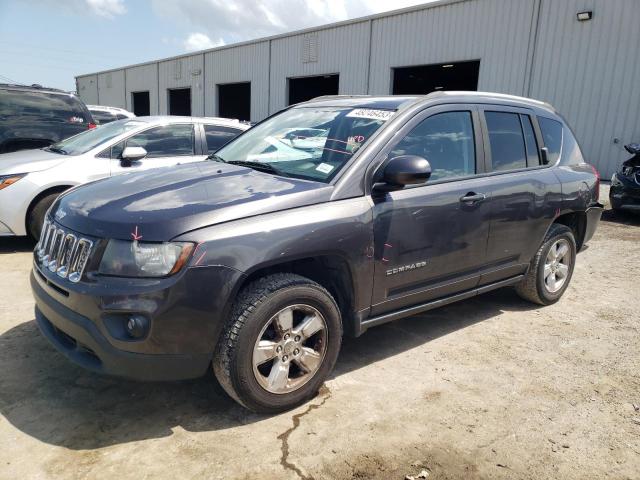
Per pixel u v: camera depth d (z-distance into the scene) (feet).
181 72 101.04
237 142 13.99
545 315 15.17
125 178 11.30
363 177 10.49
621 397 10.71
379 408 10.00
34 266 10.46
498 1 52.13
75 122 26.86
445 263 12.00
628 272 19.92
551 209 14.62
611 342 13.39
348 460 8.46
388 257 10.75
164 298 8.23
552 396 10.68
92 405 9.75
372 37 64.34
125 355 8.38
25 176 18.74
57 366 11.07
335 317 10.09
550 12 48.67
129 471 8.01
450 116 12.49
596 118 46.85
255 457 8.43
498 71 52.90
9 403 9.70
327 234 9.63
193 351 8.61
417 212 11.14
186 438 8.86
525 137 14.48
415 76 70.08
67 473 7.92
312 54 72.49
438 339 13.30
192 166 12.28
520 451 8.89
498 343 13.15
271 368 9.50
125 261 8.43
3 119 24.75
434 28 57.77
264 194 9.61
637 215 32.68
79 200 10.12
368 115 11.89
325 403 10.11
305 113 13.56
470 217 12.25
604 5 45.39
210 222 8.71
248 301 8.92
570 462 8.66
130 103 122.62
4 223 18.65
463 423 9.62
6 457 8.22
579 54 47.26
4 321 13.14
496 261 13.50
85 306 8.52
